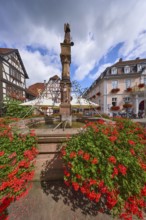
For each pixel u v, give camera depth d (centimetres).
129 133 230
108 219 175
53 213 183
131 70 2169
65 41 397
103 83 2281
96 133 202
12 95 1464
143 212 186
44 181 248
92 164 162
